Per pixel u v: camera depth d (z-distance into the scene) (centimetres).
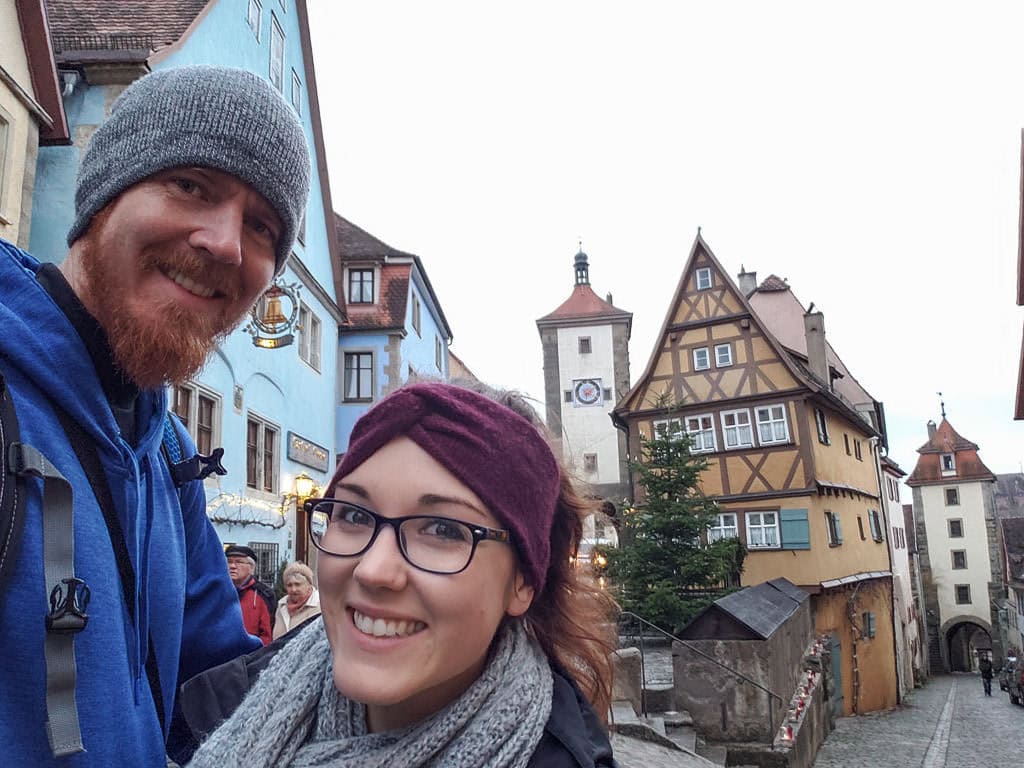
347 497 119
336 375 1958
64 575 116
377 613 111
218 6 1272
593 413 4069
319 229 1823
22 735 111
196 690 164
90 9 1175
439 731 115
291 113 154
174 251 136
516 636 131
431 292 2441
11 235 866
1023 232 2195
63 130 948
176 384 146
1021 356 2511
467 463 114
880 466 3288
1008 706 3030
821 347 2788
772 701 965
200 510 185
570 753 116
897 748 1658
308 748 124
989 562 5184
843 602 2433
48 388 126
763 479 2255
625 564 1648
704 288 2441
